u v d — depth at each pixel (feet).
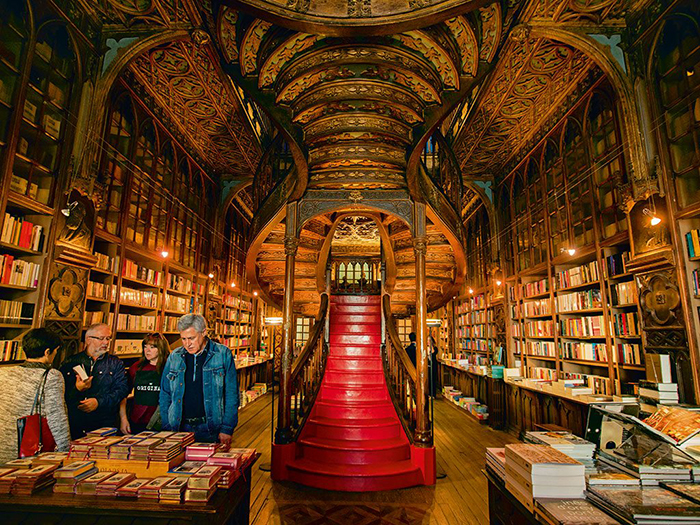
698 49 12.12
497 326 27.27
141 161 18.79
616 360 15.49
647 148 13.70
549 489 5.13
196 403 8.84
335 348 24.38
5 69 11.29
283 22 10.71
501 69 17.22
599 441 6.77
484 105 19.99
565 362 19.58
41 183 12.93
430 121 13.24
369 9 10.73
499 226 27.73
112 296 16.51
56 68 13.35
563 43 15.66
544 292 21.54
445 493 13.70
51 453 6.40
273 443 15.34
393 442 16.12
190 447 6.47
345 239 30.66
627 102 14.33
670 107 13.03
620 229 15.60
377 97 12.83
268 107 13.26
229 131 22.93
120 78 16.57
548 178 21.79
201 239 26.09
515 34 15.03
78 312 13.98
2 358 11.06
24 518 5.03
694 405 11.23
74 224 13.67
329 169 16.46
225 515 5.54
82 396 10.11
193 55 16.80
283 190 16.84
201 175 26.32
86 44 14.49
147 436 6.61
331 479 14.02
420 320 15.66
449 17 10.59
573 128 19.19
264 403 31.83
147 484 5.41
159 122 20.16
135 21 15.15
